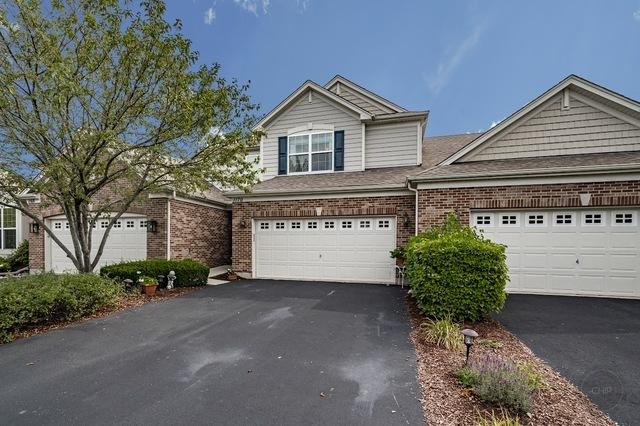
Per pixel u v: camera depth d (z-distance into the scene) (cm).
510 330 545
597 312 650
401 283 969
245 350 464
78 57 691
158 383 368
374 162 1243
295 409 315
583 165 777
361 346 475
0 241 1559
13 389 355
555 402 320
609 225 777
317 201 1074
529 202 820
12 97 657
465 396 329
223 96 760
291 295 838
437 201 893
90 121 734
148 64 711
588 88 866
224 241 1511
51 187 751
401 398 331
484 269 560
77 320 616
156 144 761
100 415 307
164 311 682
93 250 1237
